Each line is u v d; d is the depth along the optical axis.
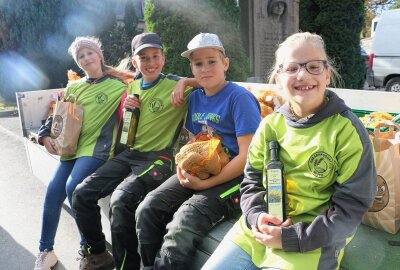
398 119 2.67
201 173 2.15
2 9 9.11
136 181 2.45
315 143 1.66
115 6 9.54
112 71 3.28
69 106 2.95
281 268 1.58
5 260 3.04
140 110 2.74
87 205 2.57
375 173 1.61
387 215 2.00
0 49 9.58
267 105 3.28
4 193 4.35
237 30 7.19
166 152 2.66
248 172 1.93
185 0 6.57
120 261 2.46
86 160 2.84
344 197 1.57
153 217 2.15
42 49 9.16
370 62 10.12
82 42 3.08
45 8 8.82
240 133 2.19
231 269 1.74
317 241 1.54
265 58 8.92
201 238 2.06
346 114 1.64
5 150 5.98
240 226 1.86
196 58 2.32
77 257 2.99
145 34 2.74
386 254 1.84
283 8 8.97
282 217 1.67
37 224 3.61
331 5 9.19
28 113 4.68
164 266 2.02
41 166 4.24
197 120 2.44
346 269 1.75
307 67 1.66
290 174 1.74
